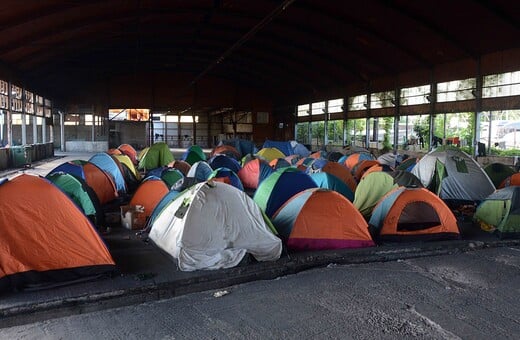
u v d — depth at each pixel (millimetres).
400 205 7348
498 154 17922
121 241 7020
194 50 29125
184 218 6008
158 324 4297
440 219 7461
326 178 9844
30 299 4617
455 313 4555
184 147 40938
